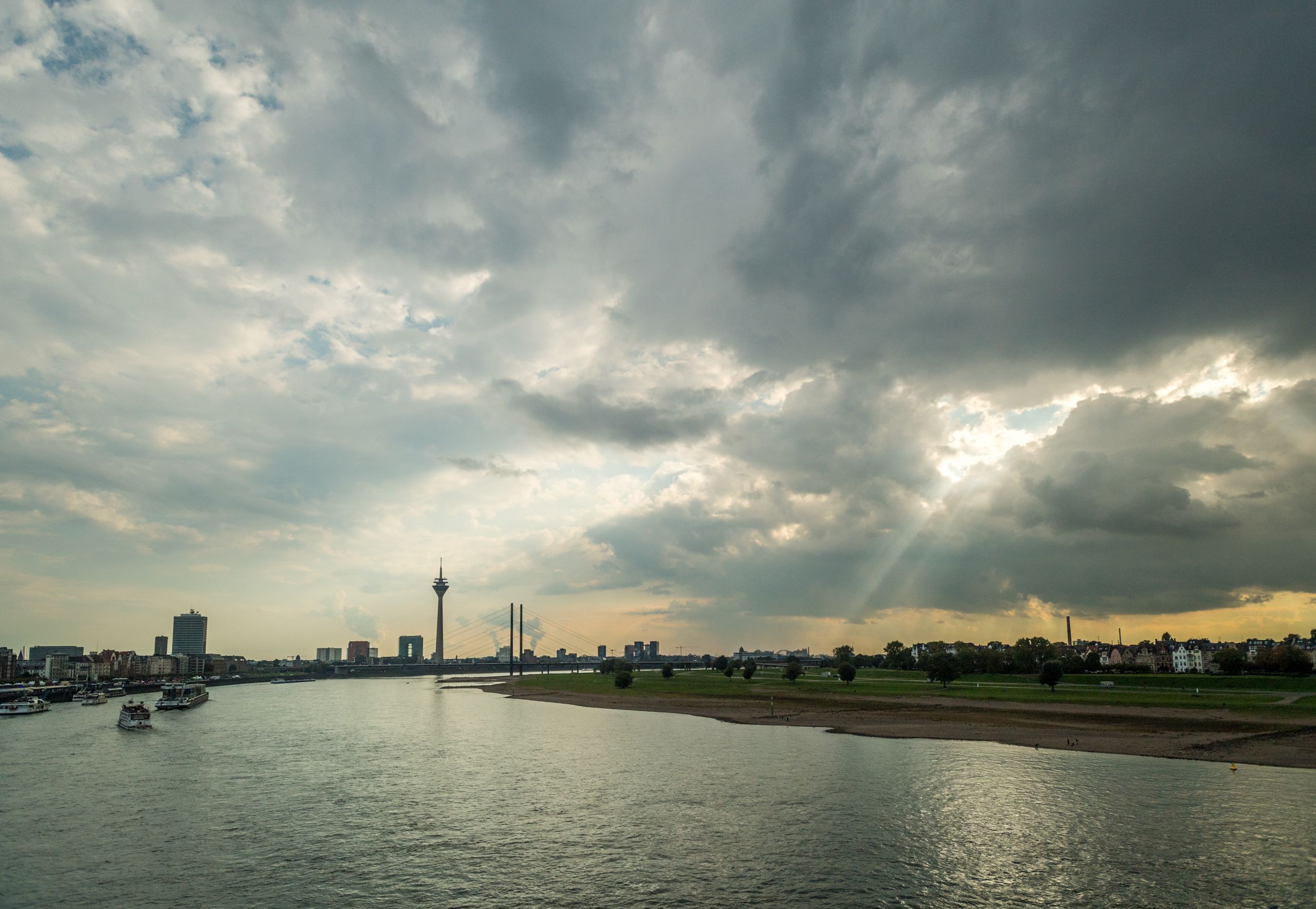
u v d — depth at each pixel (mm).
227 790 75875
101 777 84438
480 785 76125
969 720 117250
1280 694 141250
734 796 68562
